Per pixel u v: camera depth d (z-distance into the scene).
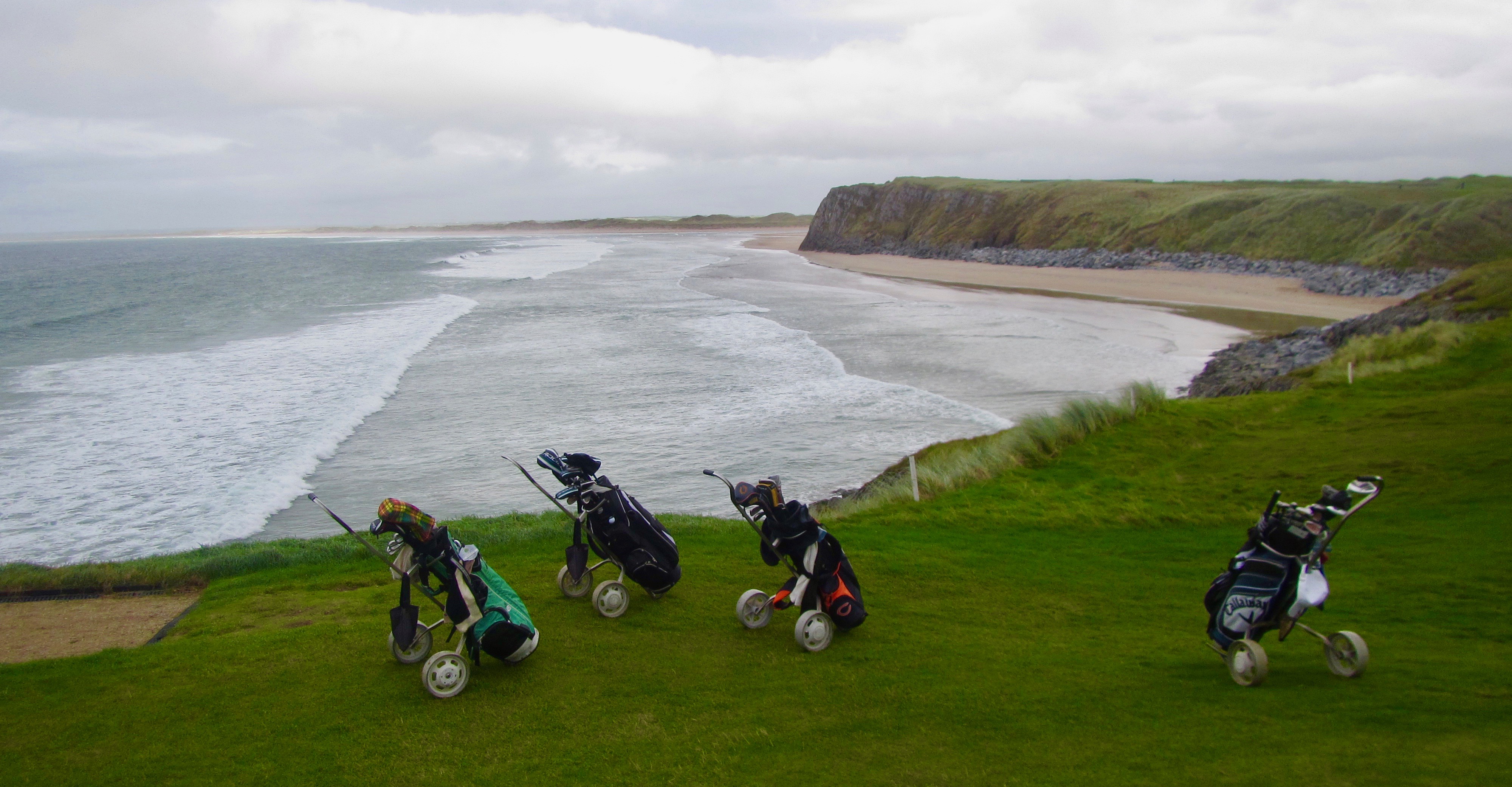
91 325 43.81
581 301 54.75
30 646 6.91
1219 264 72.06
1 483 18.27
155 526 16.00
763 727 4.95
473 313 48.12
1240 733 4.49
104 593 8.53
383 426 23.14
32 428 22.59
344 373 29.91
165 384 28.27
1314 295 54.81
